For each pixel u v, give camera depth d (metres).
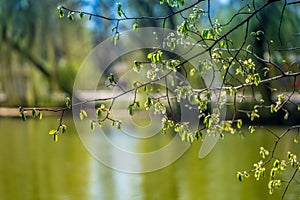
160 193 9.30
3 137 16.66
